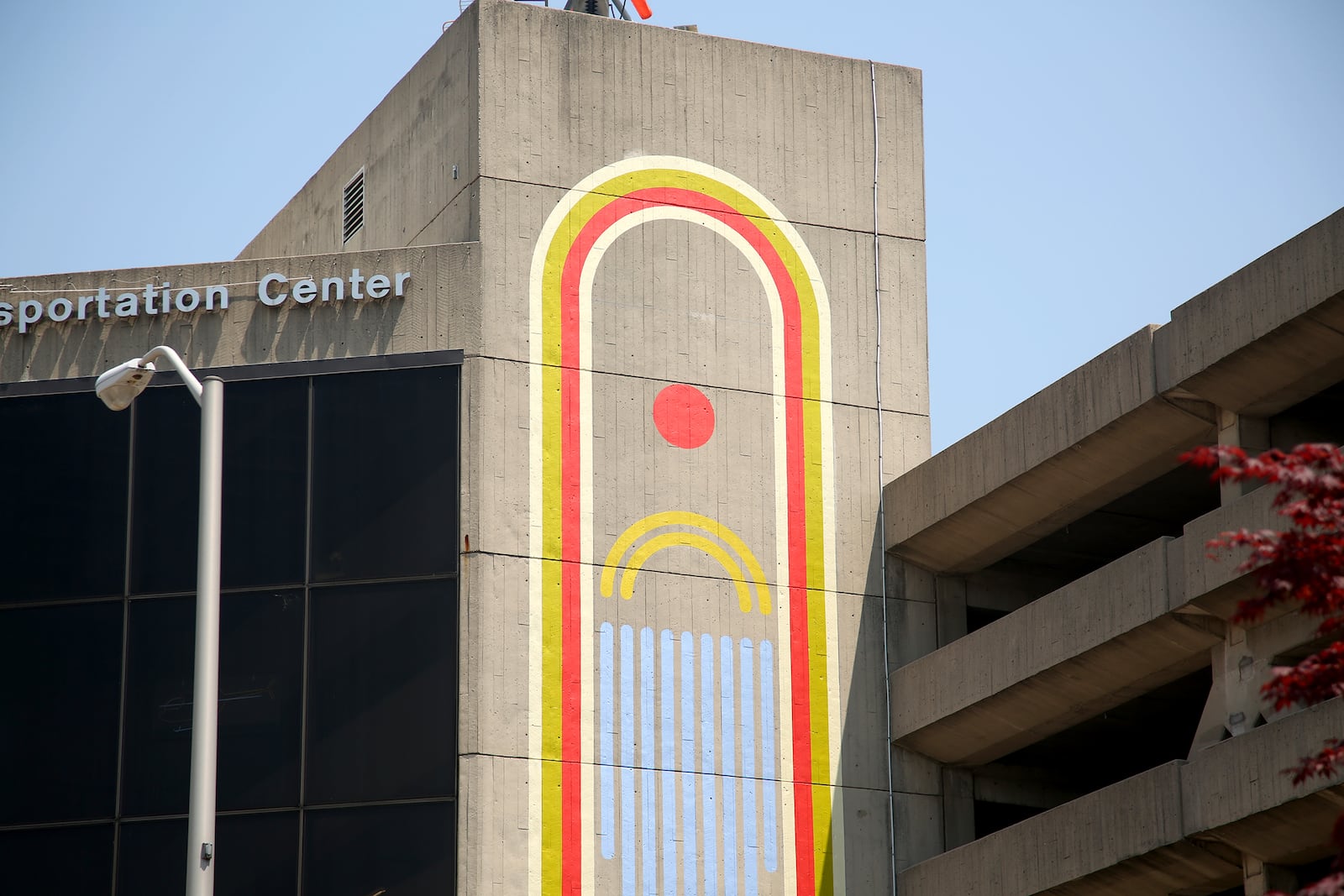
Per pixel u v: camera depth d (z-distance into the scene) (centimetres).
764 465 4672
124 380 2961
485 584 4353
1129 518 4756
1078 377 4272
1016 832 4234
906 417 4844
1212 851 3841
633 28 4831
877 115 5025
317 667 4331
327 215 5516
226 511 4438
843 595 4662
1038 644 4275
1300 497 2584
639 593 4475
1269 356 3884
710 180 4803
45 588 4425
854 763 4562
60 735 4334
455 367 4491
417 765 4253
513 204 4616
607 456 4538
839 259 4884
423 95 4978
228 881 4219
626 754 4366
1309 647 3788
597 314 4616
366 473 4444
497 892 4184
